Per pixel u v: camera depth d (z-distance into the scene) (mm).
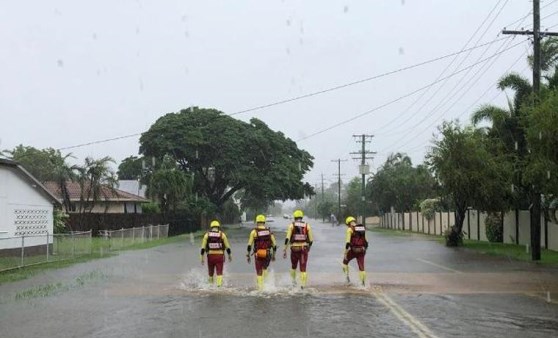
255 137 64938
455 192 30219
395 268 19516
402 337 8703
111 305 11719
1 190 23594
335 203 122812
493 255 25438
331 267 19891
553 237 27984
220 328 9391
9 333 9070
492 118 29797
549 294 13250
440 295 13078
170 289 14133
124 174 72000
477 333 8984
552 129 17500
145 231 39188
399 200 70812
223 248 14633
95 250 28359
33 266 20094
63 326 9602
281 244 34125
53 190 48750
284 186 66875
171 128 62844
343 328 9359
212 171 67812
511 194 29766
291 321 9961
